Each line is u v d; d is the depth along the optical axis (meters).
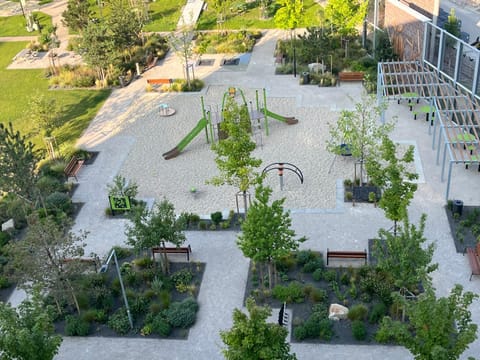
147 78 53.44
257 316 20.92
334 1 52.62
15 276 27.50
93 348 27.39
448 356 21.20
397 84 42.47
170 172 39.81
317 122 43.84
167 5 71.50
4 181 32.66
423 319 21.03
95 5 73.00
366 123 36.75
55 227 27.88
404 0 50.00
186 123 45.44
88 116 47.81
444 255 30.84
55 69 55.88
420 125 42.09
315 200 35.72
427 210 34.00
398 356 25.59
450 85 40.97
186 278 30.64
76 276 28.91
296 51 54.47
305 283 29.88
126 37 55.88
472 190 35.34
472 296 21.31
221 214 34.31
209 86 51.03
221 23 64.12
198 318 28.50
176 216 35.31
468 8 57.50
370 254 31.31
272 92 48.97
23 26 69.50
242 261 31.70
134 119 46.75
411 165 37.84
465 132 37.84
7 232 35.31
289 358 22.41
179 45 55.75
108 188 38.66
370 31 55.34
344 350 26.11
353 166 38.47
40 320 22.02
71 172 39.91
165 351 26.95
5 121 47.97
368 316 27.52
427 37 44.31
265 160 39.88
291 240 30.27
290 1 54.09
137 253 30.17
